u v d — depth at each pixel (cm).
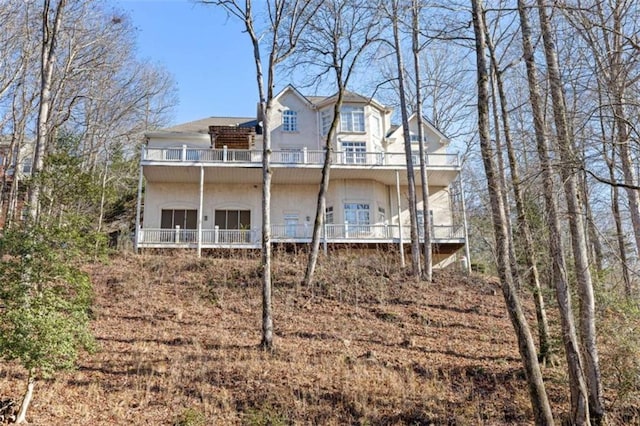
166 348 1147
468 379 1044
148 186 2481
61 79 2094
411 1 1580
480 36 895
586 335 878
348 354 1152
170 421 841
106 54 2331
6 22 2017
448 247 2391
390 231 2308
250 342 1216
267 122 1361
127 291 1548
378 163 2409
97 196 945
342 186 2519
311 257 1733
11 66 2188
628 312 986
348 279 1770
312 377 1021
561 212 858
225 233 2209
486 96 877
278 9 1437
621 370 923
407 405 930
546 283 1162
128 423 824
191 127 2734
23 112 2269
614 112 789
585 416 807
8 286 745
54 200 857
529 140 884
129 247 2264
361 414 898
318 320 1414
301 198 2567
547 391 987
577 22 880
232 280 1719
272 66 1417
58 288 801
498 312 1549
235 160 2295
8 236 771
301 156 2391
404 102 2005
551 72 863
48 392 886
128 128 2983
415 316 1477
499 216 849
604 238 893
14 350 714
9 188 2473
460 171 2330
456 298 1662
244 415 872
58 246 806
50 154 916
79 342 836
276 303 1534
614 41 892
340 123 2669
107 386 941
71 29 1847
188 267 1825
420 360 1138
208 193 2523
